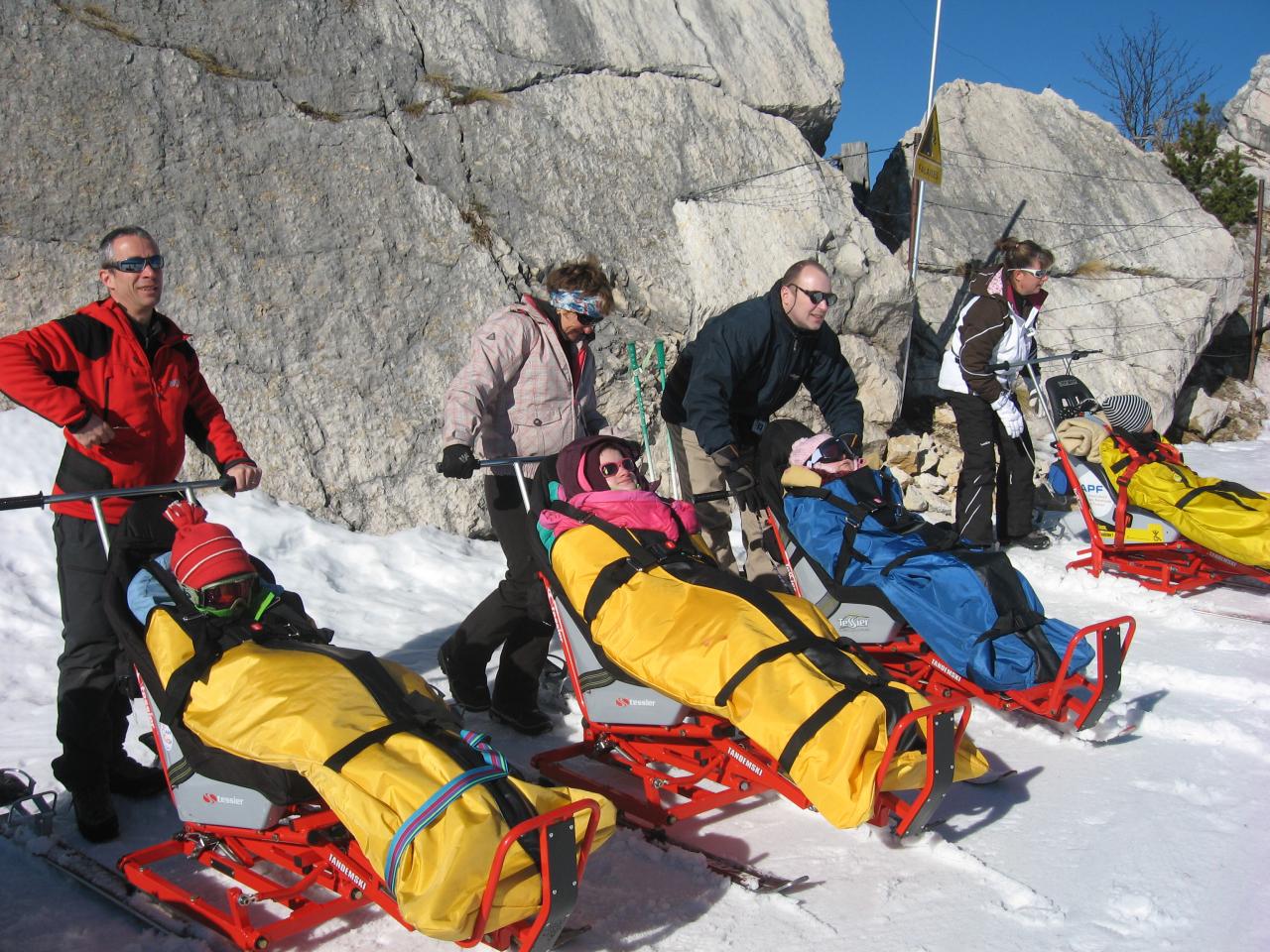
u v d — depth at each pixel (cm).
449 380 705
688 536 383
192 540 291
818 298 471
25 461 596
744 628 322
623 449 381
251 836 298
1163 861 330
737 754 348
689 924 294
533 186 795
